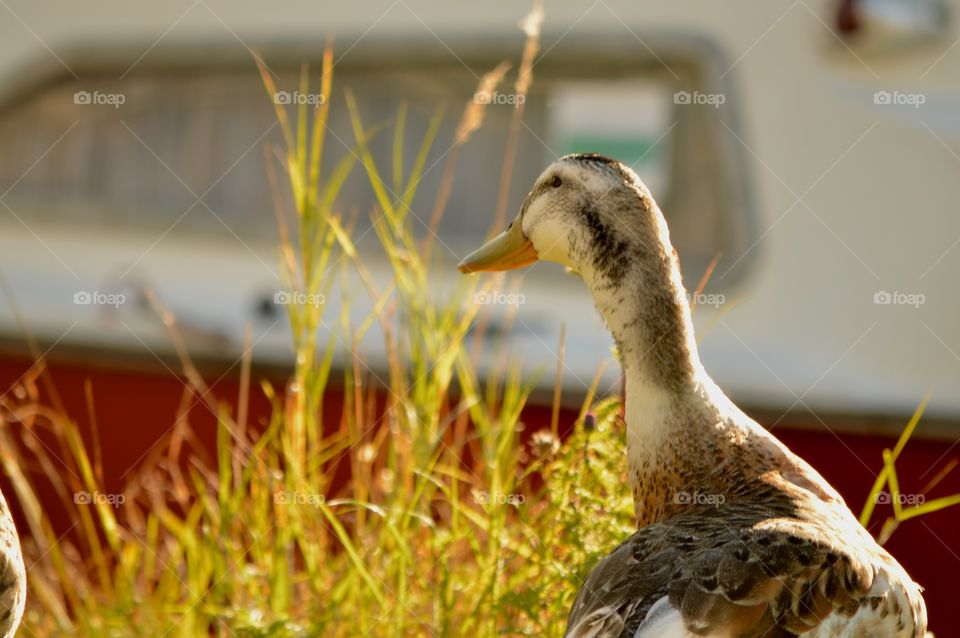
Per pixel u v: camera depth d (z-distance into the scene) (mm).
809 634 2854
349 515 4770
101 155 6312
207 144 6285
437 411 4547
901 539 5043
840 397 5082
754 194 5711
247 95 6250
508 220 6051
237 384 5383
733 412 3598
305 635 4066
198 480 4832
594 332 5504
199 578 4555
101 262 5992
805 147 5738
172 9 6398
